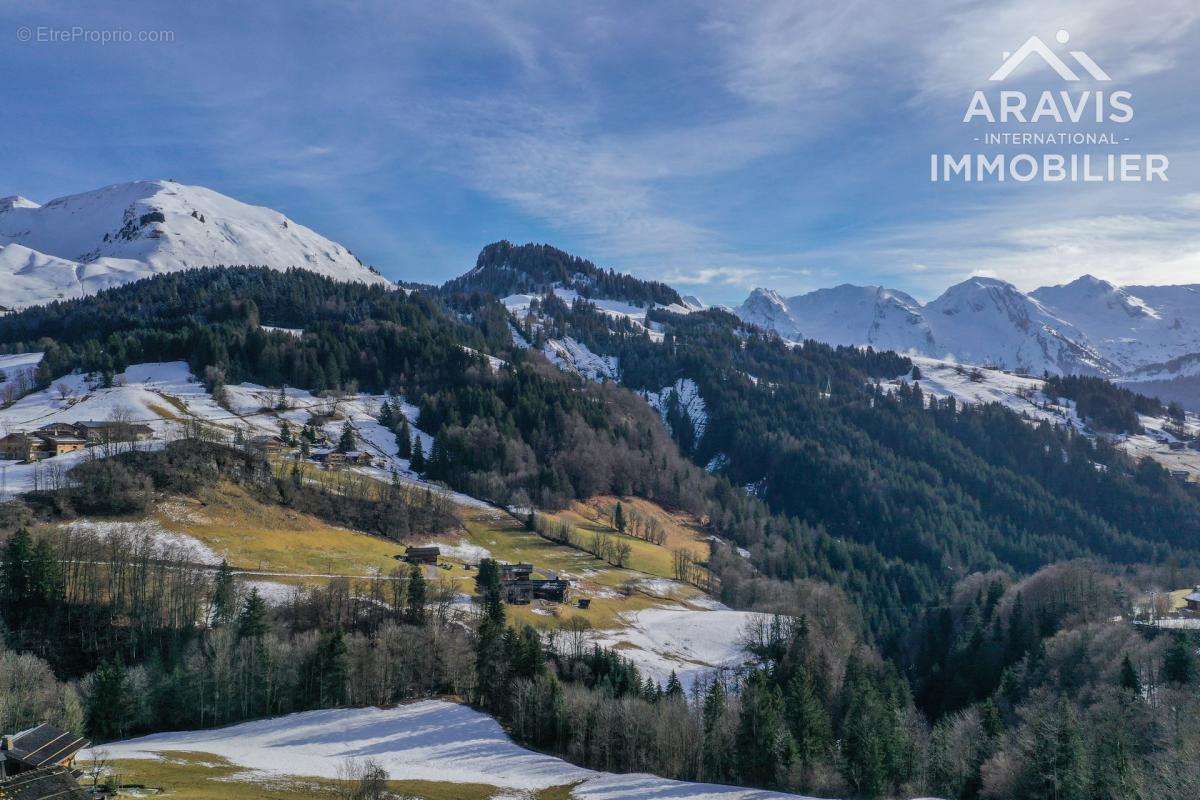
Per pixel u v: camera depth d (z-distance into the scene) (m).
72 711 96.94
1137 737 100.94
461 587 175.50
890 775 103.19
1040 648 145.25
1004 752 100.00
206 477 195.25
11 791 66.00
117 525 164.50
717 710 109.12
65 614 127.25
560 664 133.62
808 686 115.75
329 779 85.44
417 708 121.62
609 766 107.06
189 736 106.06
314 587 152.75
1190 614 171.75
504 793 89.50
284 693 118.94
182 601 133.88
